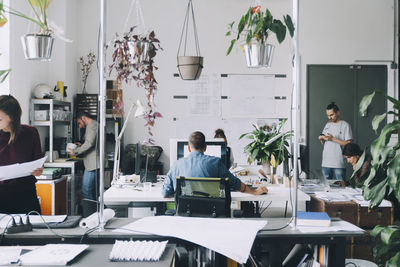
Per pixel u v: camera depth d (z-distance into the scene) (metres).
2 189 2.60
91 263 1.57
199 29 6.32
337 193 3.60
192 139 3.03
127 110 6.20
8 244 1.86
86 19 6.18
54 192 4.27
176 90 6.30
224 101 6.36
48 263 1.53
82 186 5.20
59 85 5.34
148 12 6.26
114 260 1.59
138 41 2.76
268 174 4.00
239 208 4.33
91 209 2.69
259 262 2.09
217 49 6.34
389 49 6.43
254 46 2.25
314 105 6.40
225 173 3.00
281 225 2.03
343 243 1.95
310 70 6.38
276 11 6.33
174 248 1.75
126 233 1.87
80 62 6.17
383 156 2.13
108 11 6.21
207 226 1.96
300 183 3.88
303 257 2.18
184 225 1.98
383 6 6.39
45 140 5.27
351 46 6.39
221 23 6.31
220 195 2.65
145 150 5.92
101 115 1.95
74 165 4.85
